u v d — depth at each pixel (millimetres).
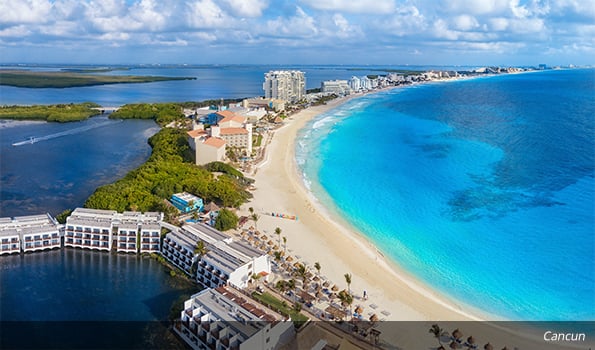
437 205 184250
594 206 176500
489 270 131375
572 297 116625
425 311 109625
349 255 139000
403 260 138000
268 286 117312
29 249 136000
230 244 128125
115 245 140125
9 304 108125
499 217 169500
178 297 112500
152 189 180000
